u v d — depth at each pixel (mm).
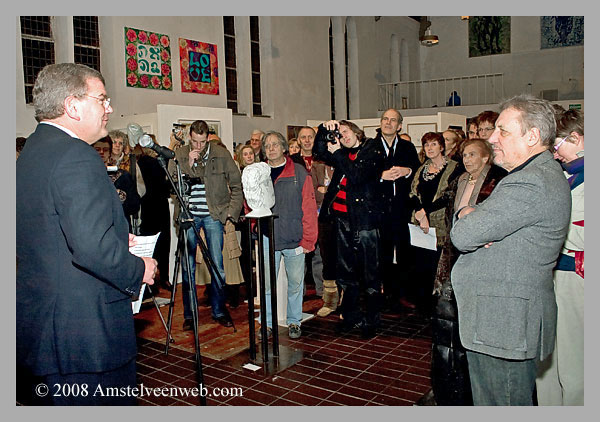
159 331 4516
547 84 16391
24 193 1877
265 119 10625
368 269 4102
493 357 2062
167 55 8258
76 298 1868
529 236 1950
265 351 3631
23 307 1905
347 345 4039
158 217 5816
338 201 4234
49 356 1877
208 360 3836
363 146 3957
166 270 5984
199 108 6289
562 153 2461
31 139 1937
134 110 7707
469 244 1974
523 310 1954
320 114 12242
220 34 9320
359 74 14438
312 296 5535
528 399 2053
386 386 3295
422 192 4195
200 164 4516
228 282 4883
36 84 1938
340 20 13641
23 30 6723
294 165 4184
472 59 17594
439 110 14336
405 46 17375
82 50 7348
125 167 4645
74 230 1754
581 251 2428
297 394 3225
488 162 2793
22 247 1910
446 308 2697
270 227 3703
